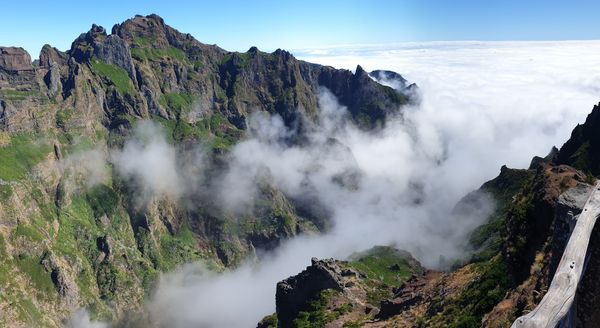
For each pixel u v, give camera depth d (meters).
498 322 40.97
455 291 68.69
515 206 54.88
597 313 29.50
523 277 46.66
